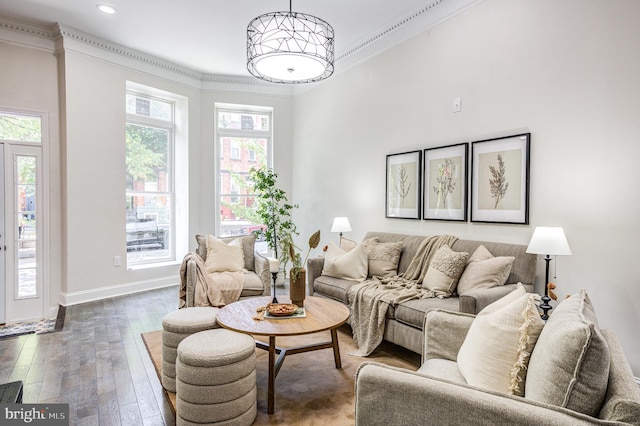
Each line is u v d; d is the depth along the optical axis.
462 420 1.05
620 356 1.17
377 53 4.24
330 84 5.04
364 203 4.49
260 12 3.68
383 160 4.20
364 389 1.22
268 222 5.21
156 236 5.32
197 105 5.48
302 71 2.87
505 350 1.39
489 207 3.11
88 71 4.32
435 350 1.88
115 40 4.38
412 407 1.13
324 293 3.60
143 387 2.45
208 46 4.53
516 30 2.91
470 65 3.25
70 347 3.10
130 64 4.69
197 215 5.51
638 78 2.29
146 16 3.79
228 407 1.92
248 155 5.88
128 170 4.96
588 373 1.02
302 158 5.69
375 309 2.96
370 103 4.36
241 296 3.74
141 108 5.09
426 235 3.69
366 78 4.41
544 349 1.18
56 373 2.63
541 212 2.77
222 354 1.92
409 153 3.83
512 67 2.94
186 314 2.52
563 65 2.63
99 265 4.50
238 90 5.66
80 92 4.26
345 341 3.30
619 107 2.37
